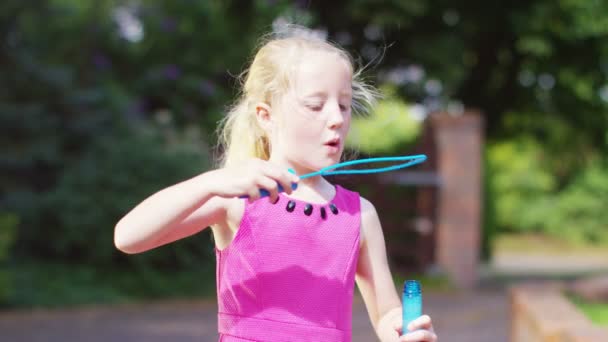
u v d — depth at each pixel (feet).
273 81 5.96
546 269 48.73
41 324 23.54
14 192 31.30
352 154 8.68
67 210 29.19
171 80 40.52
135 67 43.11
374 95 7.23
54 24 41.09
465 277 34.63
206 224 5.75
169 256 29.78
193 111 40.32
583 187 76.07
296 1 41.22
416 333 5.53
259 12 40.73
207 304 27.63
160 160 30.07
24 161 32.14
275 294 5.63
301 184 5.94
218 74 42.37
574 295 20.06
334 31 43.50
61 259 30.22
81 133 34.14
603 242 75.10
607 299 19.98
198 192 5.24
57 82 34.83
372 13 40.27
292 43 6.05
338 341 5.71
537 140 54.39
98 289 28.37
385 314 6.15
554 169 77.77
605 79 47.78
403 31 42.19
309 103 5.74
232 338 5.73
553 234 76.89
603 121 51.03
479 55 47.44
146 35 43.21
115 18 43.29
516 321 17.28
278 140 5.98
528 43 43.57
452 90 46.37
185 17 42.65
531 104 50.08
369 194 34.73
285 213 5.72
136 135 33.01
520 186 77.36
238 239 5.70
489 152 52.95
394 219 35.32
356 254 5.89
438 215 35.14
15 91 34.76
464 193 34.94
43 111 34.14
